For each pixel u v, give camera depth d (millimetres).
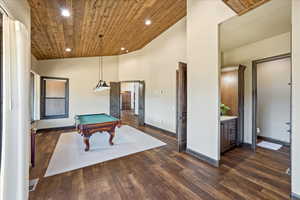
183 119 3695
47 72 5789
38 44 4223
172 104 5121
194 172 2643
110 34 4500
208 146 3002
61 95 6125
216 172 2631
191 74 3365
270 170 2684
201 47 3102
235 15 2465
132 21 3934
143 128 6160
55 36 3891
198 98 3199
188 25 3422
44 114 5738
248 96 3898
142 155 3432
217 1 2754
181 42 4641
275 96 4191
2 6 1493
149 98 6355
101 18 3406
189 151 3480
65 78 6160
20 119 1679
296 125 1852
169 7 3658
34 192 2123
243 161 3062
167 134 5246
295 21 1845
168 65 5246
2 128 1498
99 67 6965
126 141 4453
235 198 1964
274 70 4203
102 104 6953
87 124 3676
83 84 6559
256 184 2268
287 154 3406
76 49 5273
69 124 6242
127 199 1979
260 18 2574
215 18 2793
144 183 2340
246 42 3752
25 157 1828
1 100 1538
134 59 6953
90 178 2488
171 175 2557
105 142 4359
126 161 3123
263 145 4008
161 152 3609
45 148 3885
